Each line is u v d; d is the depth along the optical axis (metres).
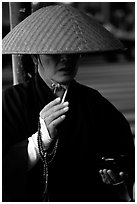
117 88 11.09
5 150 1.89
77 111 1.99
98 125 2.03
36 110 1.93
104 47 1.58
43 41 1.57
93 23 1.72
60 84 1.90
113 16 24.05
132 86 11.39
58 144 1.91
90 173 1.98
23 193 1.86
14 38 1.67
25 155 1.83
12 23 2.36
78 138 1.95
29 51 1.56
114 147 2.09
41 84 1.96
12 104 1.95
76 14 1.71
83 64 17.00
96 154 2.01
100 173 1.98
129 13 23.86
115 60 18.31
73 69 1.84
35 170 1.90
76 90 2.04
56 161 1.90
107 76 13.52
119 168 1.98
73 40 1.56
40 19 1.69
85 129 1.97
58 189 1.92
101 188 2.03
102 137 2.04
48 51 1.52
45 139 1.76
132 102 9.14
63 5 1.82
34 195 1.91
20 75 2.38
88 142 1.96
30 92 1.98
